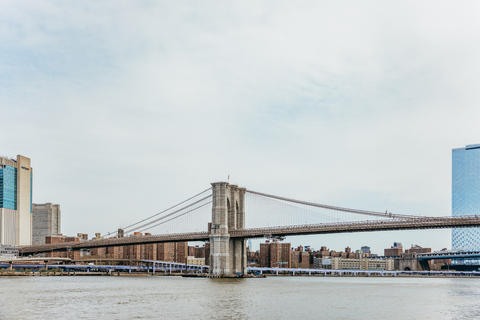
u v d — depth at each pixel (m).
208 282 191.38
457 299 118.25
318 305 100.56
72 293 126.56
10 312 87.19
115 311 88.44
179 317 81.56
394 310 93.31
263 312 88.50
